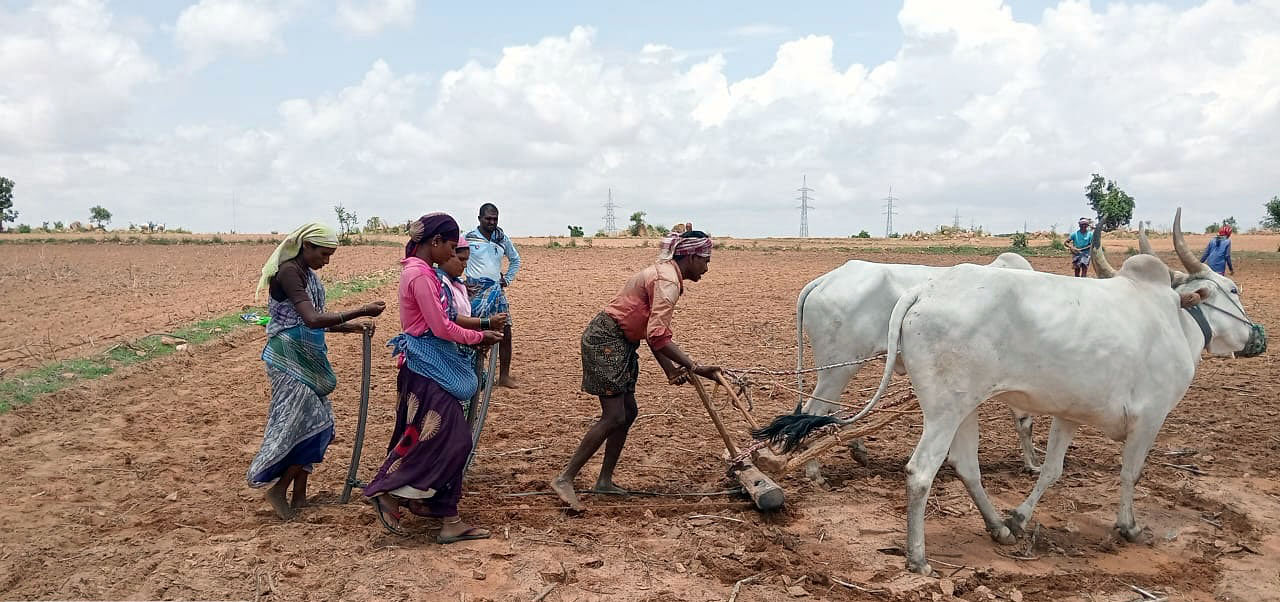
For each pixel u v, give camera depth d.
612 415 5.76
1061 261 33.28
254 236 60.94
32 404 8.05
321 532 5.16
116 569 4.55
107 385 9.01
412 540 5.11
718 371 5.80
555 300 18.81
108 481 6.10
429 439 4.97
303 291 5.14
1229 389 9.74
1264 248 43.94
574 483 6.38
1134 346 5.25
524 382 9.95
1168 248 43.00
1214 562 5.26
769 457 5.55
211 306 16.31
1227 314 6.29
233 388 9.23
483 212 8.93
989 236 67.50
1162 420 5.50
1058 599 4.73
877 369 10.73
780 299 19.16
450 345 5.15
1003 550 5.39
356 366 10.80
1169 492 6.45
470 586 4.54
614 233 72.19
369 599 4.34
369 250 40.97
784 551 5.18
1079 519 5.97
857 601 4.59
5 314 15.42
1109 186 57.59
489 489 6.19
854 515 5.89
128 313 15.34
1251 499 6.30
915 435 7.94
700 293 20.61
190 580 4.44
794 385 9.36
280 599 4.29
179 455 6.76
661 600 4.46
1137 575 5.05
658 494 6.16
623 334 5.73
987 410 9.05
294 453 5.28
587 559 4.92
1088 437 8.05
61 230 66.56
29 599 4.20
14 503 5.59
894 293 6.73
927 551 5.34
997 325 4.97
